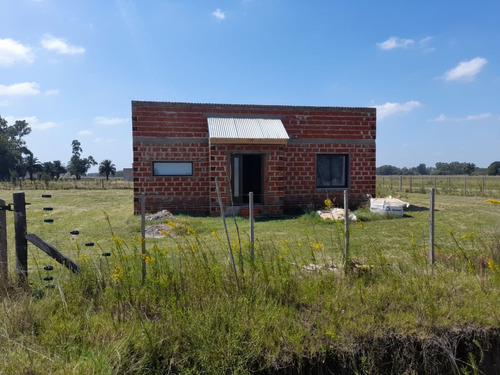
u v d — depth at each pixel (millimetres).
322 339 4188
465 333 4387
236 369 3738
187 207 15703
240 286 4980
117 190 36969
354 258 7016
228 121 15633
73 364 3613
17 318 4285
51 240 9695
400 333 4316
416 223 12547
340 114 16750
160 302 4598
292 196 16438
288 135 16266
